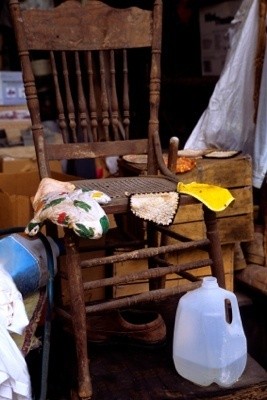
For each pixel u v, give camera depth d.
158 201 1.61
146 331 1.82
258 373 1.71
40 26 1.83
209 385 1.64
